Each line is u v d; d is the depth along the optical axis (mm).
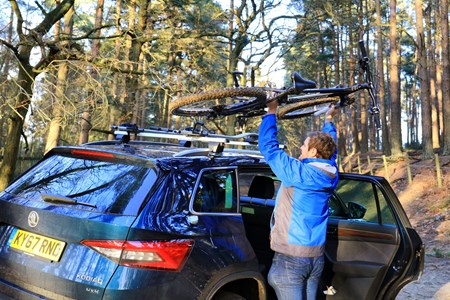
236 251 2902
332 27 24688
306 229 2895
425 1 38281
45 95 11727
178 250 2582
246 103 3582
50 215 2719
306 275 2955
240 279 3129
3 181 12117
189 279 2605
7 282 2822
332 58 39156
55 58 12258
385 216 3922
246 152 3688
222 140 3318
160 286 2490
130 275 2438
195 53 18891
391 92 24969
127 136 3650
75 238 2586
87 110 11664
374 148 36500
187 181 2865
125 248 2465
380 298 3764
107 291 2412
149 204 2631
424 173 19719
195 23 18578
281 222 2961
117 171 2902
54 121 10953
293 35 22719
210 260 2727
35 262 2703
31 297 2666
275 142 2971
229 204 3084
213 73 22375
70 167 3117
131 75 14797
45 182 3070
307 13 23188
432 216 14797
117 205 2645
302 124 40438
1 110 11328
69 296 2518
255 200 3734
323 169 2908
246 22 22359
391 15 24891
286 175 2893
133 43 17094
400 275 3822
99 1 20688
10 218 2938
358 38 35656
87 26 25562
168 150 3324
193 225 2746
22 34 11477
